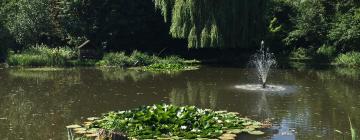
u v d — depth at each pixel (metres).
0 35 39.12
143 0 40.97
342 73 30.19
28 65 34.56
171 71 31.38
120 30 40.56
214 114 15.81
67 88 23.88
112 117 15.51
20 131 14.90
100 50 38.16
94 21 40.66
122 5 40.50
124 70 32.12
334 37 38.25
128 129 14.01
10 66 34.44
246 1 34.72
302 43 41.84
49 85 24.97
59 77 28.34
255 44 40.31
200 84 25.14
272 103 19.45
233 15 34.38
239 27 34.72
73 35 41.06
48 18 39.53
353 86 24.28
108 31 40.50
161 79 27.30
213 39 34.03
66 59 35.66
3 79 27.44
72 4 40.66
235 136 13.81
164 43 42.12
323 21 39.97
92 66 34.53
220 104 19.31
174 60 35.75
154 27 41.59
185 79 27.19
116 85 24.89
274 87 23.95
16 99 20.72
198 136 13.45
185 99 20.58
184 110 15.66
